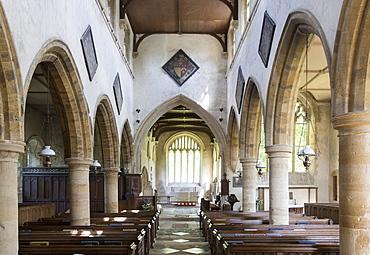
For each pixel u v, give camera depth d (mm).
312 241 8242
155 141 38688
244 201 17266
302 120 23484
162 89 23266
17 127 6996
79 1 11180
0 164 6758
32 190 21000
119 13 18547
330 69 7215
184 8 19984
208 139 39562
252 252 7219
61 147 23938
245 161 17297
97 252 7238
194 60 23453
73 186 11836
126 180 21719
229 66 21688
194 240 14820
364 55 6477
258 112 16688
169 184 39781
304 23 9484
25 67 7344
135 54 23344
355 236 6383
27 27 7418
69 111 11375
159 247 13328
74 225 11461
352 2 6281
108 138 16875
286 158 12102
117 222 12773
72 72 10578
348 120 6535
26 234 9156
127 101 20844
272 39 11633
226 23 22031
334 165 22797
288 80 11391
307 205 18734
